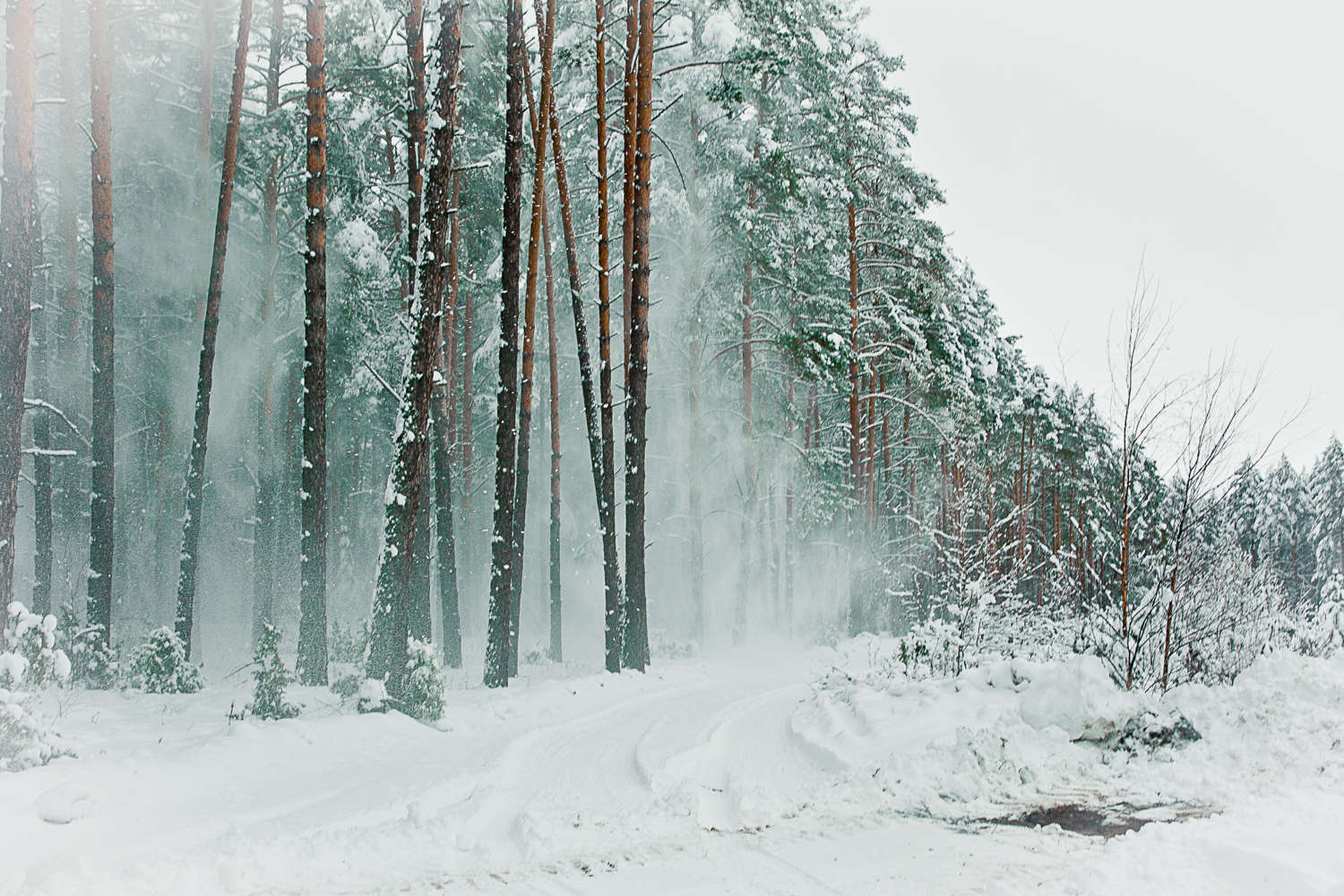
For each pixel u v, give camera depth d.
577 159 21.69
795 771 8.12
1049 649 12.66
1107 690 7.72
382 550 12.00
